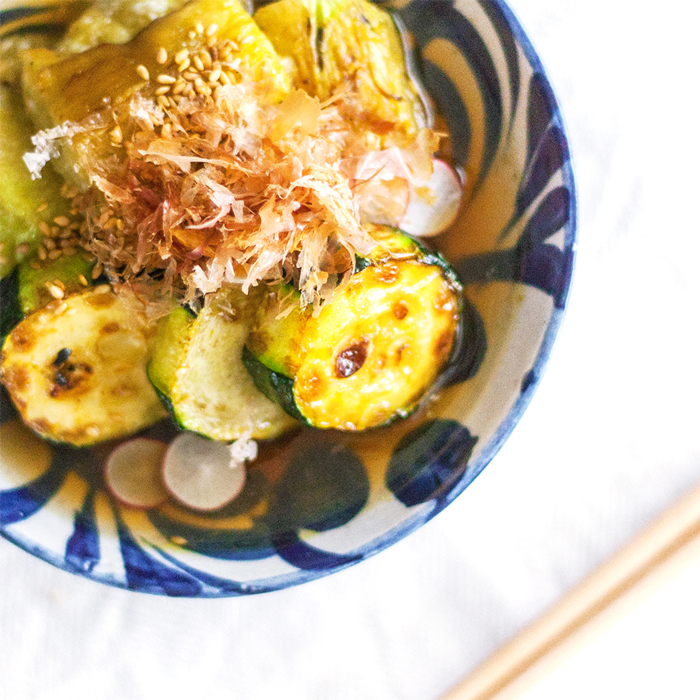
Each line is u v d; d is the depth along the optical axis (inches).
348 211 15.9
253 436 16.8
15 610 17.3
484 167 16.5
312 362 16.0
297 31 16.3
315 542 16.4
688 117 17.5
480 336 16.5
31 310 16.1
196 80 16.0
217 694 17.5
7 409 16.6
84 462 16.8
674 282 17.6
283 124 15.9
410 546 17.5
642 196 17.5
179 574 16.2
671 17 17.5
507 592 17.5
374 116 16.5
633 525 17.5
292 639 17.5
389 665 17.5
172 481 16.8
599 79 17.5
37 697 17.3
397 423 16.8
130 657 17.4
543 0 17.4
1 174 16.1
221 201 15.6
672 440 17.6
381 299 16.1
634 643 17.7
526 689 17.4
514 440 17.6
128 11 16.4
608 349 17.6
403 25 16.5
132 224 16.0
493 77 16.2
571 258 15.8
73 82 15.9
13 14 16.2
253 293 16.2
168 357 16.2
